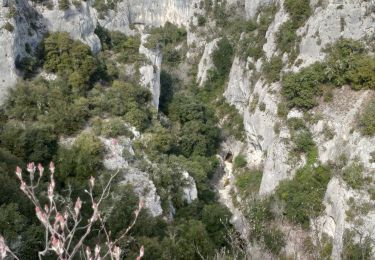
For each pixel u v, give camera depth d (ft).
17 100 158.30
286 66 193.67
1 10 161.99
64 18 188.03
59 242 31.83
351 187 131.23
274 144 171.63
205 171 195.42
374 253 113.70
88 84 180.24
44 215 33.42
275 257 122.72
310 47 183.83
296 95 173.58
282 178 163.32
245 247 107.96
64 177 143.54
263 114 191.83
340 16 174.91
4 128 149.18
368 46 167.73
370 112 142.82
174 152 199.82
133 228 122.52
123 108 173.68
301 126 167.53
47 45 175.83
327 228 136.87
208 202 179.93
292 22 200.44
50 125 153.58
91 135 152.76
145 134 172.76
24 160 143.23
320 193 146.82
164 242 118.42
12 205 94.94
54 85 169.58
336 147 151.43
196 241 126.62
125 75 197.67
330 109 162.61
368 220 123.34
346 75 161.68
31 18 179.32
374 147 134.31
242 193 186.29
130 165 154.61
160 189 152.15
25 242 89.76
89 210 123.44
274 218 147.13
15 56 163.22
